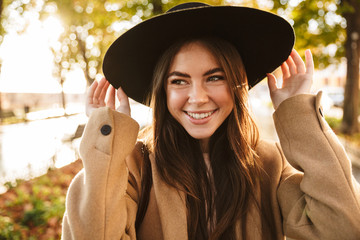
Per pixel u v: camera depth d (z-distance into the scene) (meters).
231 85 1.27
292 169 1.45
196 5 1.37
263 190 1.43
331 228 1.14
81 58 11.98
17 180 5.60
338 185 1.16
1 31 7.14
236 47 1.45
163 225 1.27
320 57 11.20
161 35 1.30
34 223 3.76
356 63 10.14
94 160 1.18
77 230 1.09
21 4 6.78
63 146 9.77
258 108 25.94
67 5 8.07
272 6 8.12
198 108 1.24
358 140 8.45
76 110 30.22
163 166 1.35
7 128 16.05
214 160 1.46
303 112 1.30
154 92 1.36
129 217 1.23
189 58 1.22
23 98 31.34
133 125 1.31
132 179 1.38
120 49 1.35
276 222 1.38
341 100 23.83
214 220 1.38
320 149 1.23
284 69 1.50
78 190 1.19
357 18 9.67
